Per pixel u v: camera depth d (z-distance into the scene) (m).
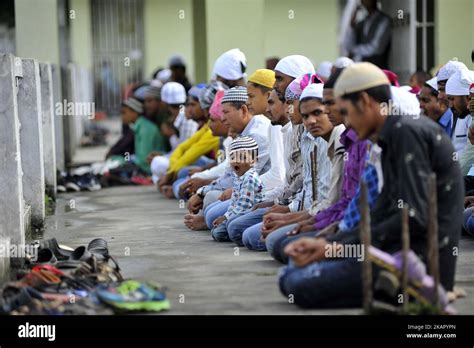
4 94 8.08
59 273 7.24
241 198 9.17
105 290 6.52
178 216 11.54
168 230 10.34
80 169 15.81
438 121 10.12
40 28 15.77
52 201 12.91
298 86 8.52
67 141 17.72
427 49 16.19
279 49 26.89
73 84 20.33
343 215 7.15
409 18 16.25
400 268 5.92
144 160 15.86
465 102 9.84
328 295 6.29
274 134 9.23
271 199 9.16
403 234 5.80
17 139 8.12
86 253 7.93
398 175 6.07
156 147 15.89
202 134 13.12
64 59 17.69
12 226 8.08
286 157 9.09
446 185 6.19
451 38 16.06
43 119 12.95
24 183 10.57
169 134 15.32
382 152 6.21
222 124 11.02
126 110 16.66
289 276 6.41
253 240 8.68
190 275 7.70
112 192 14.54
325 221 7.45
